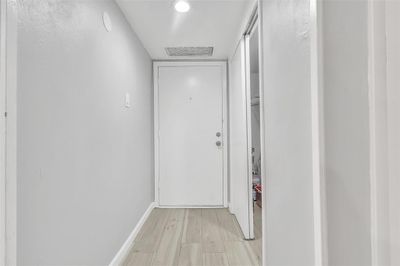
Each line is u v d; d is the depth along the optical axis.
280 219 1.40
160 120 3.82
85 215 1.59
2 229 0.90
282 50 1.35
